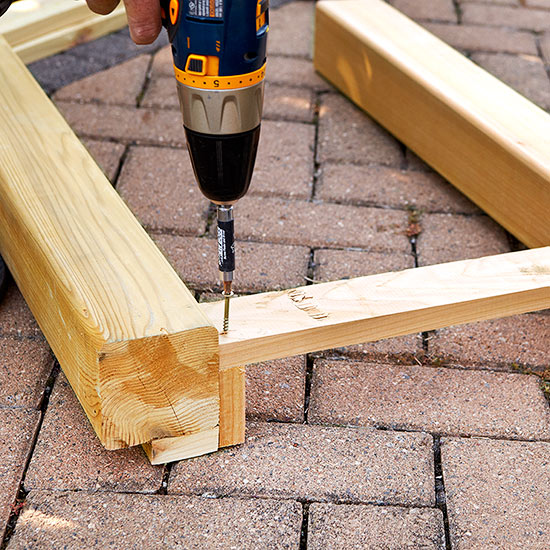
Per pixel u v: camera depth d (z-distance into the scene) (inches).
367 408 67.7
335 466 61.9
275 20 138.6
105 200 64.5
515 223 84.7
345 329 58.6
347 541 55.9
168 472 60.9
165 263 58.4
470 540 56.2
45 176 66.9
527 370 72.5
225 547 55.3
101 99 112.6
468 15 142.9
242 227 89.4
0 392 67.7
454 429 65.9
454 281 63.3
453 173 93.4
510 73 123.6
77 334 54.6
